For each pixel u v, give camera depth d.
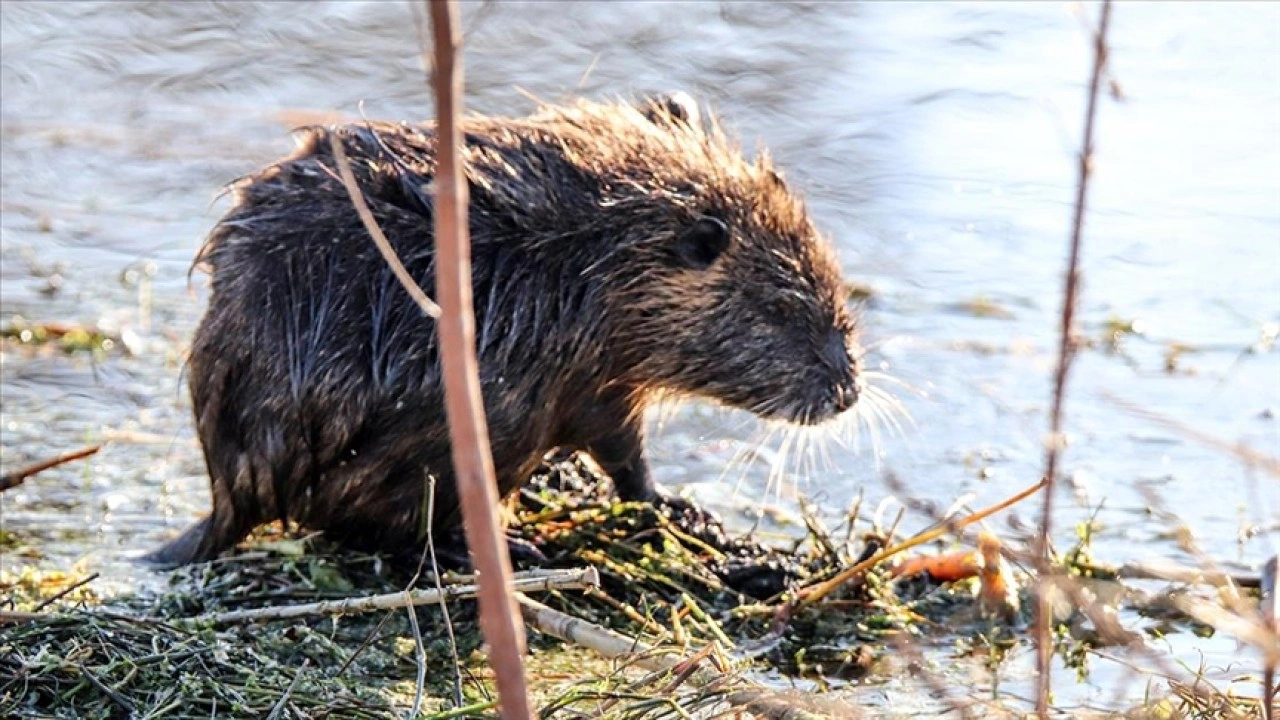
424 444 9.55
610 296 9.87
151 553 10.27
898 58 17.73
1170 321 13.80
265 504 9.82
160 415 12.53
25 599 9.34
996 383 12.92
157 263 15.06
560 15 18.39
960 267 14.68
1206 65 17.45
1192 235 14.98
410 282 5.09
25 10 18.59
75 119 16.59
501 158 9.76
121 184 16.22
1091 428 12.18
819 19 18.58
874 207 15.41
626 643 8.30
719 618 9.66
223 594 9.62
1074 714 8.28
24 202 15.77
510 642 4.95
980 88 17.09
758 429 12.52
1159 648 9.29
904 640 8.37
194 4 19.03
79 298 14.37
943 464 11.82
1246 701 7.96
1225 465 11.62
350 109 17.02
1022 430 12.23
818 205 15.47
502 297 9.59
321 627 9.22
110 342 13.62
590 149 10.00
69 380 13.01
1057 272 14.56
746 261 10.19
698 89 17.06
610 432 10.20
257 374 9.55
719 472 11.84
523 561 9.91
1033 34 18.20
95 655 8.17
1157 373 12.99
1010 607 9.62
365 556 9.91
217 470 9.84
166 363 13.35
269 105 17.00
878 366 13.17
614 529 10.34
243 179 9.88
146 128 16.48
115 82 17.28
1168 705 7.87
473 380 4.90
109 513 10.93
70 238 15.36
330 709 7.86
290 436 9.61
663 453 12.14
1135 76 17.23
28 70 17.39
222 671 8.16
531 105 16.88
